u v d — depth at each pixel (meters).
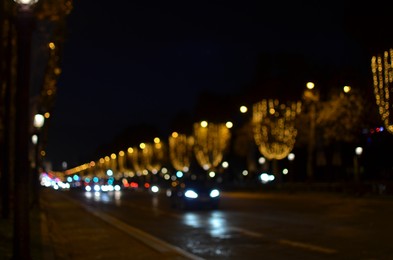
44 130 54.19
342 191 50.78
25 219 12.16
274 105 67.06
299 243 18.38
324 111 53.69
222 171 96.62
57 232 24.97
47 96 33.56
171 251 17.52
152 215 34.59
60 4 20.56
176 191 40.16
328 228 22.72
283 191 61.59
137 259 16.36
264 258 15.55
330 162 69.75
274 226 24.39
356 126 50.59
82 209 43.00
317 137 60.69
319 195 50.00
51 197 71.31
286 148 65.69
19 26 12.16
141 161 164.62
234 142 92.69
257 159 92.69
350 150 65.81
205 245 18.95
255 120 70.50
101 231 25.55
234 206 40.34
